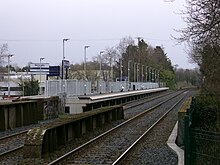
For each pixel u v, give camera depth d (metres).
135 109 51.78
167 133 26.94
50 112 39.00
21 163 16.16
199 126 22.17
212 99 22.73
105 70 130.12
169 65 183.25
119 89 81.06
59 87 46.84
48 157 17.47
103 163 16.39
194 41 15.63
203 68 21.02
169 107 54.59
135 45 141.38
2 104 28.14
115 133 27.20
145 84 113.06
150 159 17.50
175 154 18.41
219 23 13.82
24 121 32.22
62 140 20.69
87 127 27.23
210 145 12.27
